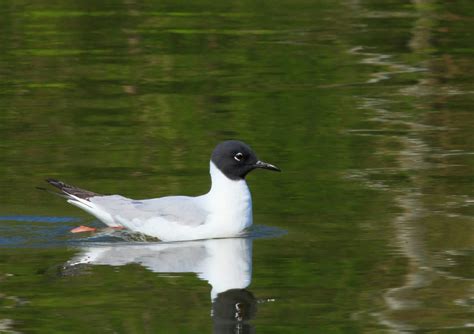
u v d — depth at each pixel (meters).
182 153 18.97
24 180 17.30
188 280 12.62
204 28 31.72
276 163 18.44
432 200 16.17
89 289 12.25
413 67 27.05
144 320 11.17
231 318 11.23
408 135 20.38
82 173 17.64
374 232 14.60
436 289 12.23
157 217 14.66
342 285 12.39
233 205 14.70
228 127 21.02
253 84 24.98
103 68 26.73
